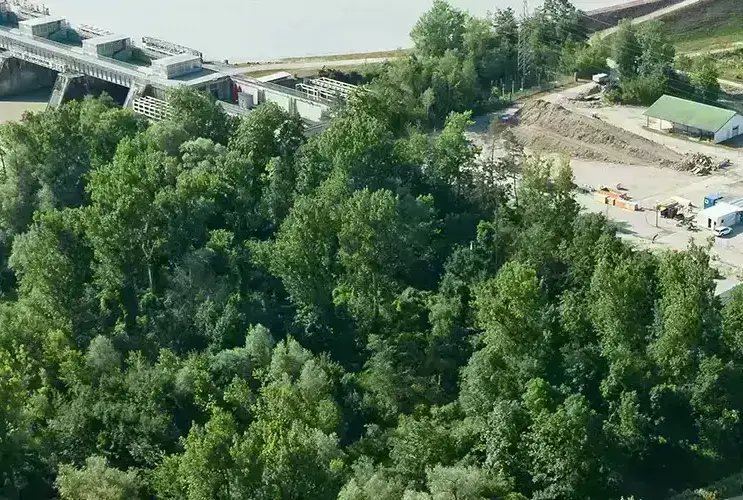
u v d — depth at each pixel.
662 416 199.62
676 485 196.38
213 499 166.00
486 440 187.62
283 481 166.38
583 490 180.62
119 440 196.25
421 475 181.00
